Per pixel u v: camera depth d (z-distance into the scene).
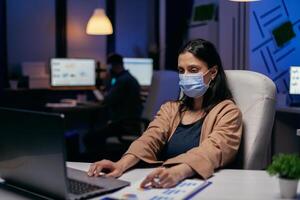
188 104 1.96
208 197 1.28
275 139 3.52
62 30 5.18
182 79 1.89
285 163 1.26
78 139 4.36
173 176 1.40
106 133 3.75
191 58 1.87
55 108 4.15
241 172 1.60
